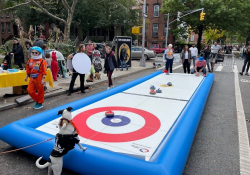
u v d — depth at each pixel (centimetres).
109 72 875
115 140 378
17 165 359
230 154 402
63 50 1484
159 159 303
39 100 641
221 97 810
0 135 398
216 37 3916
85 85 948
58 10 3127
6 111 621
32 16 3266
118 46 1433
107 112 491
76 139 294
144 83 874
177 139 360
